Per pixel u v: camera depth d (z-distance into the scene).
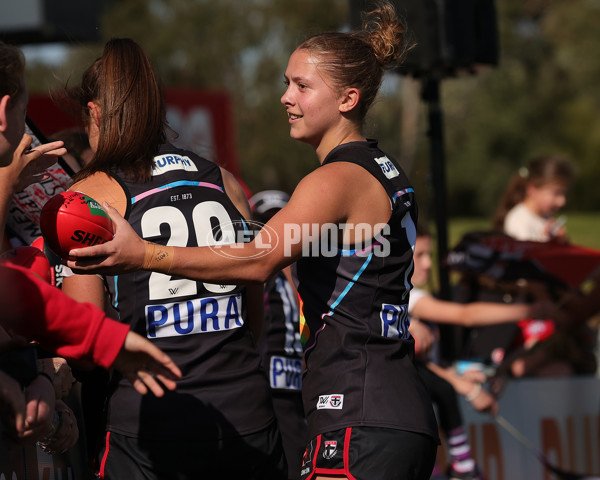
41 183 5.72
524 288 9.72
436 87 10.42
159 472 4.74
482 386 9.59
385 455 4.71
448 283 10.21
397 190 5.08
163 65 64.31
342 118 5.16
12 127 4.12
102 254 4.14
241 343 5.09
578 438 10.27
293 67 5.16
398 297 5.10
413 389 4.96
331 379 4.91
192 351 4.88
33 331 3.91
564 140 73.50
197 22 65.00
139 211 4.87
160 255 4.22
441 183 10.45
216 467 4.84
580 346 10.70
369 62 5.15
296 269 5.11
